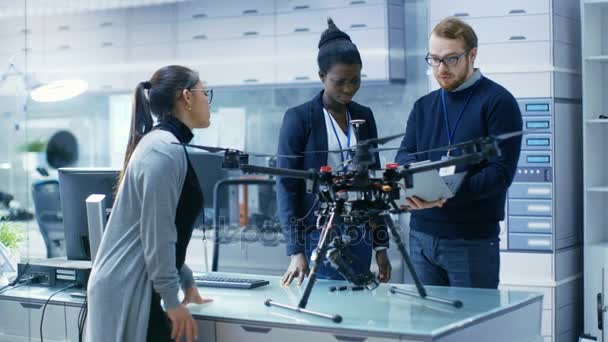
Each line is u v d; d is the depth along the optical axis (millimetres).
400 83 4715
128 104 5699
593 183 3957
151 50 5406
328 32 2652
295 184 2600
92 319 2072
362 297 2240
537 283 3812
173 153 2029
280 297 2281
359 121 2102
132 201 2062
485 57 3887
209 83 5207
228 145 5355
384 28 4598
